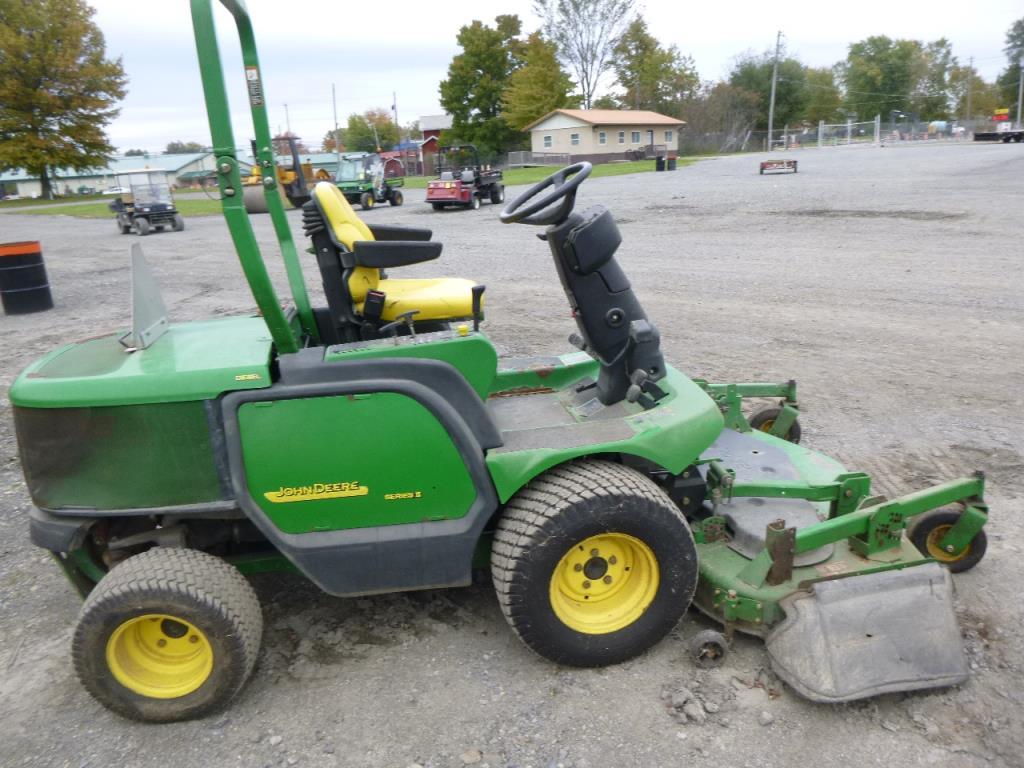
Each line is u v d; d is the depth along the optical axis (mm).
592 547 2885
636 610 2932
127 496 2773
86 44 51719
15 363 8102
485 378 2951
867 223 14062
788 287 9469
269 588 3623
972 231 12391
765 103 72938
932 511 3354
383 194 27844
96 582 3072
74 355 3031
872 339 7184
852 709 2699
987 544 3568
